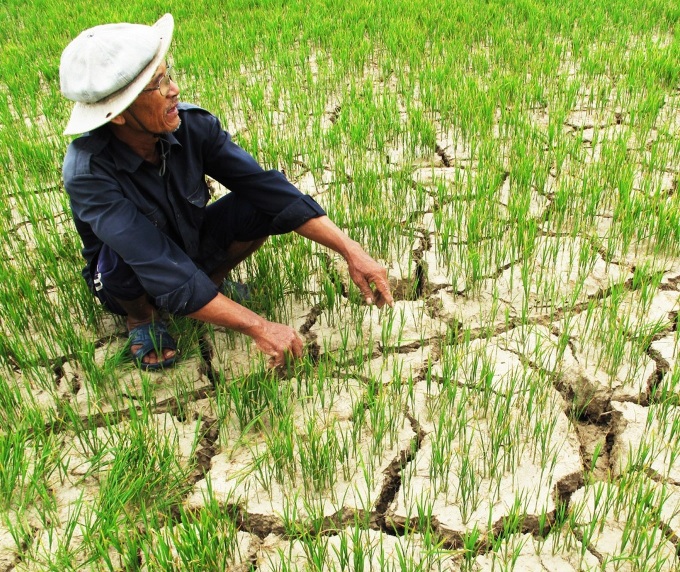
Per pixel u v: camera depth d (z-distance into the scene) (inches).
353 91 199.5
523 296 123.2
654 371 106.1
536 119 187.2
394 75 224.5
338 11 289.9
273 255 132.5
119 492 85.4
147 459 90.4
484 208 139.0
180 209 104.0
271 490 90.6
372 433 95.5
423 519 83.9
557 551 81.4
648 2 280.1
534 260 128.7
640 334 107.3
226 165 105.7
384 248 134.5
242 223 112.9
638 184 154.3
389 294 105.1
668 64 207.5
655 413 98.8
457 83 200.7
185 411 103.7
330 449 90.7
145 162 97.7
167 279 92.9
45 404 105.6
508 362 109.2
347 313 121.7
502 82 199.3
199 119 102.2
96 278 106.1
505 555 77.1
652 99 183.9
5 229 149.7
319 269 131.3
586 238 131.1
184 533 78.2
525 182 149.0
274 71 229.6
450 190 153.6
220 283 121.5
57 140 190.7
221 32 273.4
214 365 111.9
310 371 102.0
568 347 111.0
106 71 84.0
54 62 251.8
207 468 95.7
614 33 248.2
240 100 211.5
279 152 172.2
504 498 88.0
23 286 118.7
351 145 171.9
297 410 102.3
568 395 106.2
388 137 179.2
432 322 119.4
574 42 234.2
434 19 266.1
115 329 119.9
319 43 258.7
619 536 82.3
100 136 93.0
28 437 97.7
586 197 144.6
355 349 108.2
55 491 91.4
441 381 106.4
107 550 79.7
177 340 114.7
